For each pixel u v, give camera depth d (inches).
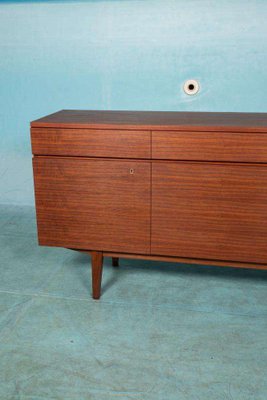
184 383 75.2
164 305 97.3
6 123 145.0
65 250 123.4
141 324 90.7
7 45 138.2
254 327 89.4
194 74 131.4
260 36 125.0
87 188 93.4
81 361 80.6
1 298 100.3
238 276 109.2
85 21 132.3
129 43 132.0
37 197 96.3
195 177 88.6
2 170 148.9
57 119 95.1
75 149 91.5
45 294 101.9
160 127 87.0
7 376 77.0
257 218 88.4
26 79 140.4
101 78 136.6
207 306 96.7
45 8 133.0
